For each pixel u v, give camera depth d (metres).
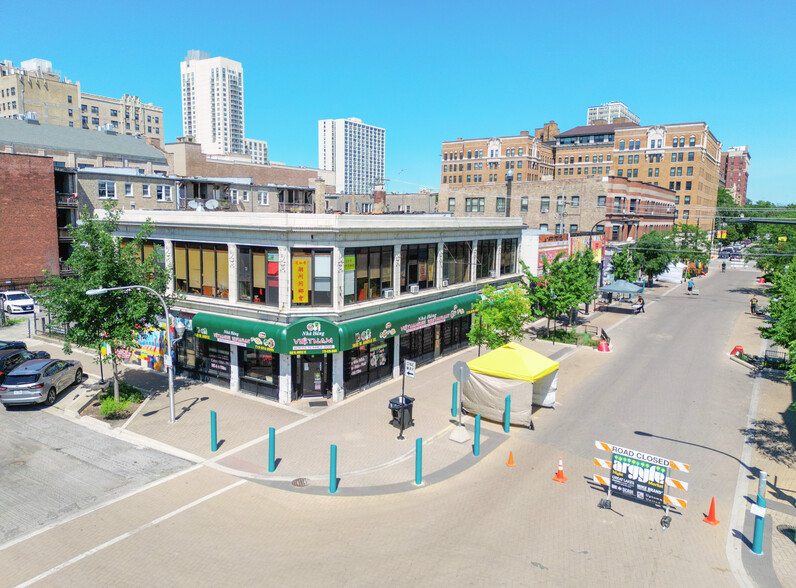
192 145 75.75
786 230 53.69
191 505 14.16
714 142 115.00
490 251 34.28
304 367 22.27
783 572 11.63
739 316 44.50
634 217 62.47
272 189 63.72
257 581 11.05
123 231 26.78
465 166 131.38
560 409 21.97
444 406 21.97
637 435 19.27
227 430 19.06
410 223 25.44
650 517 13.83
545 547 12.38
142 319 21.66
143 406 21.34
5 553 12.01
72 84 118.38
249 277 22.55
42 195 46.72
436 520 13.51
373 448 17.77
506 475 16.09
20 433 18.97
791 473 16.41
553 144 134.50
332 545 12.38
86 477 15.70
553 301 32.84
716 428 20.02
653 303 51.59
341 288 21.83
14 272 45.56
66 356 28.58
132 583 10.98
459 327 31.66
